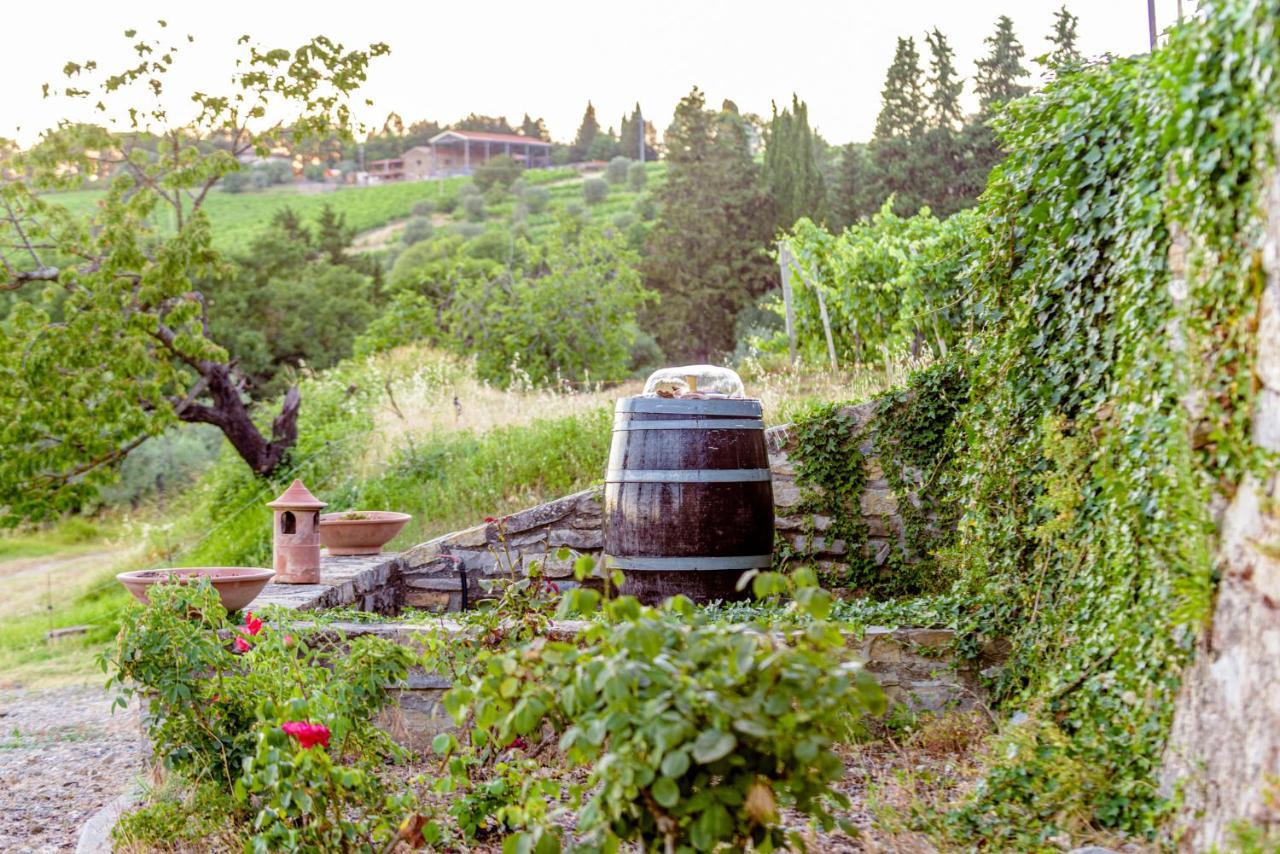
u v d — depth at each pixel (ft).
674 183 145.28
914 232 51.21
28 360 36.96
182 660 13.70
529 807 10.10
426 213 268.41
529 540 27.32
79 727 22.48
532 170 339.77
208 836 13.53
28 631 34.37
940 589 24.73
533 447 34.83
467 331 65.26
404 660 13.64
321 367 102.42
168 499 61.36
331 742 12.51
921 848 11.57
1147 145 13.42
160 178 39.40
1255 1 10.06
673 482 20.18
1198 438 10.73
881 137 139.64
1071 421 15.70
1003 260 17.57
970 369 18.92
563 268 67.72
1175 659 11.34
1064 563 15.23
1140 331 13.08
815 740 8.38
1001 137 17.98
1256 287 9.86
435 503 34.47
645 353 125.29
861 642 16.87
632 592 20.54
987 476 17.48
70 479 38.93
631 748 8.26
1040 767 12.19
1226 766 9.80
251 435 40.42
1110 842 11.18
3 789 18.03
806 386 37.19
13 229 39.11
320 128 39.88
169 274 37.50
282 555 22.65
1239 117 10.28
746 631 9.23
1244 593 9.78
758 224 142.61
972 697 16.62
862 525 25.70
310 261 132.98
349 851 11.15
